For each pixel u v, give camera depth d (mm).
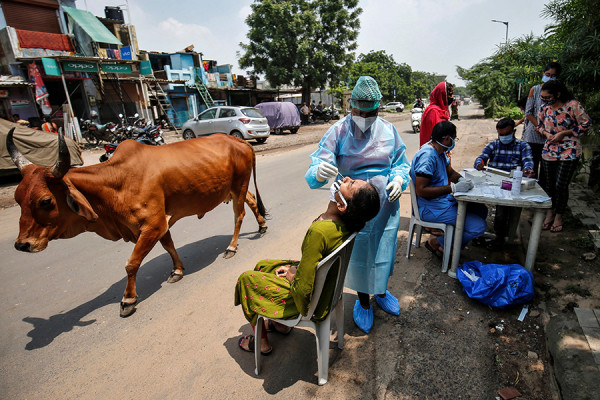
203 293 3412
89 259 4277
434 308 2965
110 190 2979
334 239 1945
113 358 2602
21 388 2352
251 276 2297
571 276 3193
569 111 3844
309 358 2531
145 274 3850
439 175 3480
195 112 22609
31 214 2635
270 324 2805
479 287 2908
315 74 23375
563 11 4766
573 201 4871
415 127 15656
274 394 2223
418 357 2443
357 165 2484
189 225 5328
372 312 2785
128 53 17250
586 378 1947
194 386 2316
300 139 15820
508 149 4137
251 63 24062
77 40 16156
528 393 2111
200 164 3570
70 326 2992
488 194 3172
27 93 14109
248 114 13500
